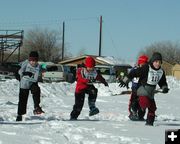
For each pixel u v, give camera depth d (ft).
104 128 30.99
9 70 112.37
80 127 30.89
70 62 185.98
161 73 34.24
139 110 39.63
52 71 124.47
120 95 80.18
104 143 24.40
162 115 46.52
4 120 36.65
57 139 24.97
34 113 38.34
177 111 54.34
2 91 78.18
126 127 32.32
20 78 36.96
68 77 126.00
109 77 122.83
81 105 38.04
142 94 34.32
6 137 24.36
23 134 26.12
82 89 37.86
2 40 135.54
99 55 208.44
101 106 57.11
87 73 37.76
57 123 32.63
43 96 79.41
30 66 37.11
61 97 75.36
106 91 87.97
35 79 37.27
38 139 24.52
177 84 119.85
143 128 32.09
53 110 47.55
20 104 36.29
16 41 135.64
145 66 34.17
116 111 49.42
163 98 74.38
